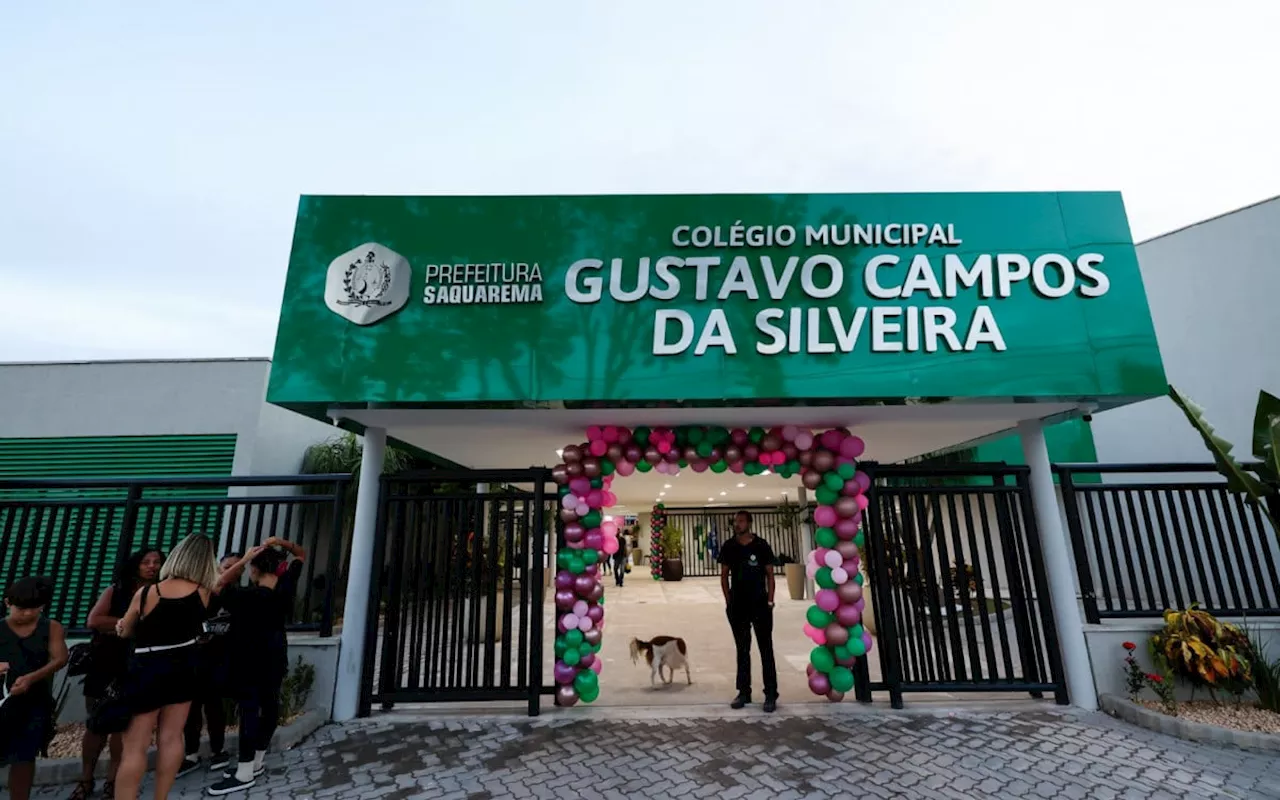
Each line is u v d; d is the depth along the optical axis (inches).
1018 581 220.8
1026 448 230.1
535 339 195.2
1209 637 200.2
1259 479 219.8
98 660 152.9
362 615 215.6
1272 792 145.6
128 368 430.3
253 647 158.9
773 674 210.4
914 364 192.4
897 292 198.4
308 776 159.3
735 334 195.2
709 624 413.7
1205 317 395.9
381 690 212.4
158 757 131.0
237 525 376.5
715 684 251.3
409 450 283.6
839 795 144.9
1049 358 191.5
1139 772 156.6
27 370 427.5
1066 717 197.9
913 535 227.9
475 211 207.5
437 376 192.4
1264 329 369.4
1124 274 199.0
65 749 181.8
